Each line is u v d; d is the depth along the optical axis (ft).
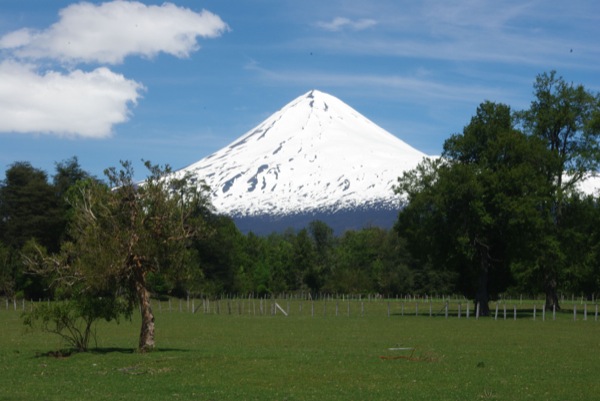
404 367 104.58
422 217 266.57
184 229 125.39
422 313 280.31
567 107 284.00
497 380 92.84
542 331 179.01
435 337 159.84
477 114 279.69
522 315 258.78
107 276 117.91
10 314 257.55
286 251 537.24
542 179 261.44
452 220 258.57
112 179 122.93
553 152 272.51
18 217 411.95
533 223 246.88
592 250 286.87
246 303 381.19
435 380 92.84
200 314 269.03
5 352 124.26
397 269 510.99
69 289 121.80
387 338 156.97
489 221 245.24
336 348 133.18
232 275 446.60
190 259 127.85
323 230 545.85
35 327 122.72
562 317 245.45
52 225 409.90
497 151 264.11
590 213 277.23
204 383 90.58
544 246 258.98
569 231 272.51
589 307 328.70
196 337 159.84
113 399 79.82
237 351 125.08
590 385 89.45
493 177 252.01
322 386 88.43
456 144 276.00
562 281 302.45
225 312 288.10
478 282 266.16
